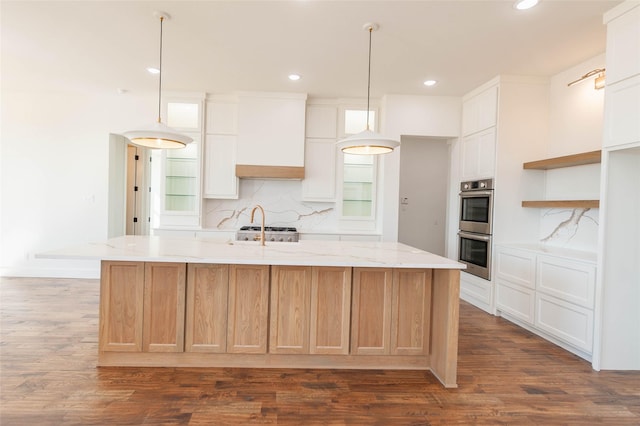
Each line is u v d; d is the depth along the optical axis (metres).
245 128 4.86
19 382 2.39
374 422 2.08
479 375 2.69
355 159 5.16
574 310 3.06
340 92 4.83
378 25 3.02
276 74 4.20
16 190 5.21
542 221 4.16
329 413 2.15
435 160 5.99
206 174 5.02
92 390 2.32
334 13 2.84
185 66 4.01
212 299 2.67
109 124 5.23
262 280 2.68
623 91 2.66
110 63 3.96
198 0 2.70
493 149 4.18
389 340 2.74
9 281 5.05
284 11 2.82
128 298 2.64
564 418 2.16
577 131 3.74
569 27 3.01
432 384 2.56
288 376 2.61
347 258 2.54
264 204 5.38
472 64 3.80
